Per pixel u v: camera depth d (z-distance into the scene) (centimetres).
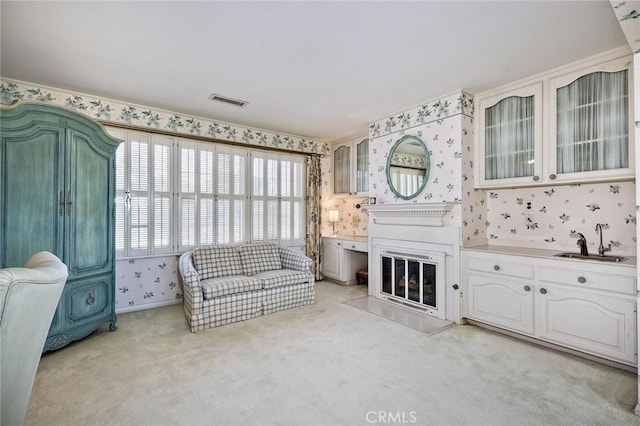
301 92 337
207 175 429
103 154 301
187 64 273
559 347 263
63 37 230
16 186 242
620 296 228
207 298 321
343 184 538
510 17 206
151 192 386
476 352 262
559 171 279
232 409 188
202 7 196
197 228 420
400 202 394
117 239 364
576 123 269
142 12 201
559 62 270
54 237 260
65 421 176
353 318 346
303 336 296
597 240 284
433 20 210
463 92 330
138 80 306
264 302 359
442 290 339
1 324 77
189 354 259
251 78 302
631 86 241
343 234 564
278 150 495
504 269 293
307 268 405
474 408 188
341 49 248
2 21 209
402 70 284
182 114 407
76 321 274
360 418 179
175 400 196
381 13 202
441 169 346
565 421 176
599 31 223
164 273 397
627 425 173
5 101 301
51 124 259
